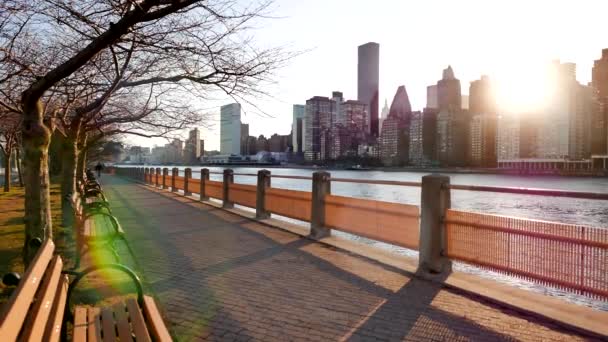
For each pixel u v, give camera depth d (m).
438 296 5.56
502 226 5.54
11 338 1.82
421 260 6.68
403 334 4.41
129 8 5.04
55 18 5.35
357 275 6.59
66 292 3.82
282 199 11.73
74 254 7.87
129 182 39.53
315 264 7.31
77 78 7.82
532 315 4.85
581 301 7.21
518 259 5.35
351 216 8.64
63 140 10.88
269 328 4.58
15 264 7.33
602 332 4.29
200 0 4.73
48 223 5.93
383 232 7.73
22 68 6.48
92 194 12.71
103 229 7.04
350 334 4.43
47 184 5.95
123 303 4.12
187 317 4.89
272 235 10.20
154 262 7.48
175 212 15.02
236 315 4.95
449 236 6.35
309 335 4.41
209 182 19.02
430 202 6.49
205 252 8.30
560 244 4.91
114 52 6.36
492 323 4.67
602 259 4.54
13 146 30.12
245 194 14.69
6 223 12.02
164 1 4.78
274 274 6.68
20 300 2.16
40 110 5.82
